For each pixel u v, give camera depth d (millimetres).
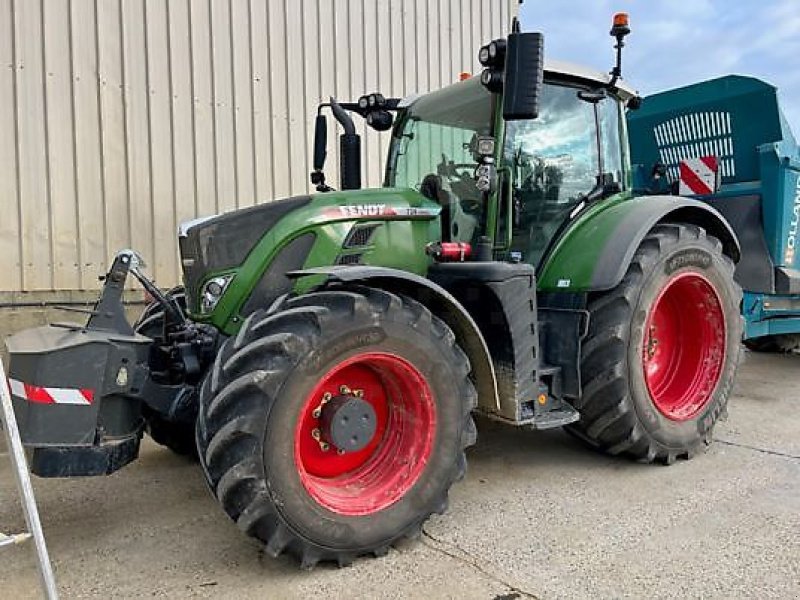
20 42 5074
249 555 2742
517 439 4277
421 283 2758
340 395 2754
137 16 5543
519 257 3465
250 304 3018
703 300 3922
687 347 4039
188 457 3980
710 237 4004
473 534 2896
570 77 3742
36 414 2430
